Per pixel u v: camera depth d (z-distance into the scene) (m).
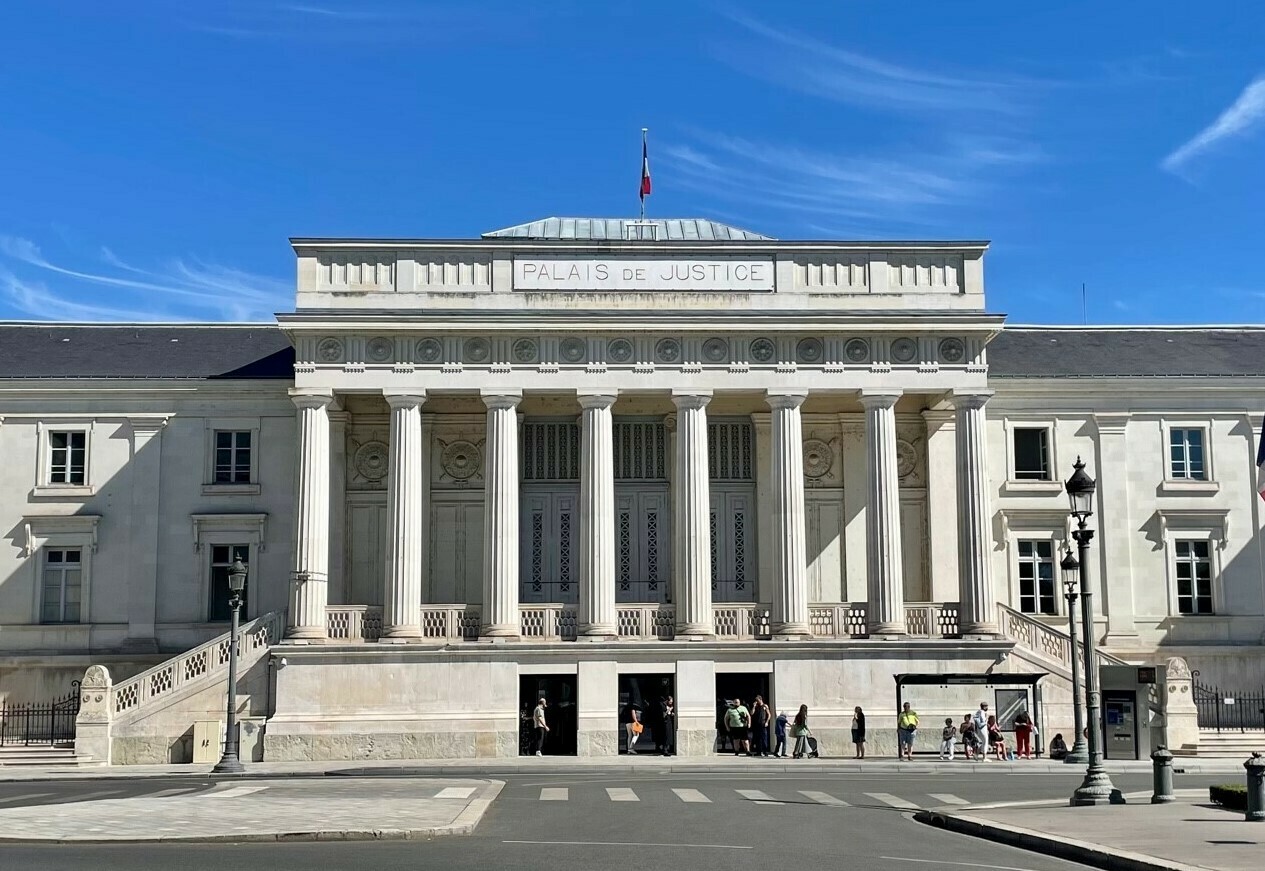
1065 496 55.53
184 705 46.78
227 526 54.00
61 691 52.97
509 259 50.06
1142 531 55.59
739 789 33.91
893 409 50.91
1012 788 34.53
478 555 53.94
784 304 50.19
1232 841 21.23
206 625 53.47
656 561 54.66
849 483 54.72
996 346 58.84
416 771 41.34
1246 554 55.72
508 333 49.69
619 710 48.22
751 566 54.56
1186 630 55.19
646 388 49.72
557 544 54.78
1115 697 45.62
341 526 52.69
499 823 25.11
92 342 57.81
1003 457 55.56
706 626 48.66
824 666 48.25
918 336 50.28
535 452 55.31
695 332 49.91
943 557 53.38
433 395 50.72
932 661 48.34
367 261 49.91
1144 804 28.23
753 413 54.81
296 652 47.34
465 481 54.34
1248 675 55.00
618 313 49.59
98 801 28.83
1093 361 57.62
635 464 55.22
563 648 47.94
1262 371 57.19
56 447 54.72
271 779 38.53
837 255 50.72
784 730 46.47
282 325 48.94
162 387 54.47
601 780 37.06
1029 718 46.12
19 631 53.38
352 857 19.83
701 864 19.53
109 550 53.94
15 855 19.92
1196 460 56.34
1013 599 55.06
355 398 51.31
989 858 20.64
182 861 19.23
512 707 47.62
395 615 48.25
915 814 27.83
